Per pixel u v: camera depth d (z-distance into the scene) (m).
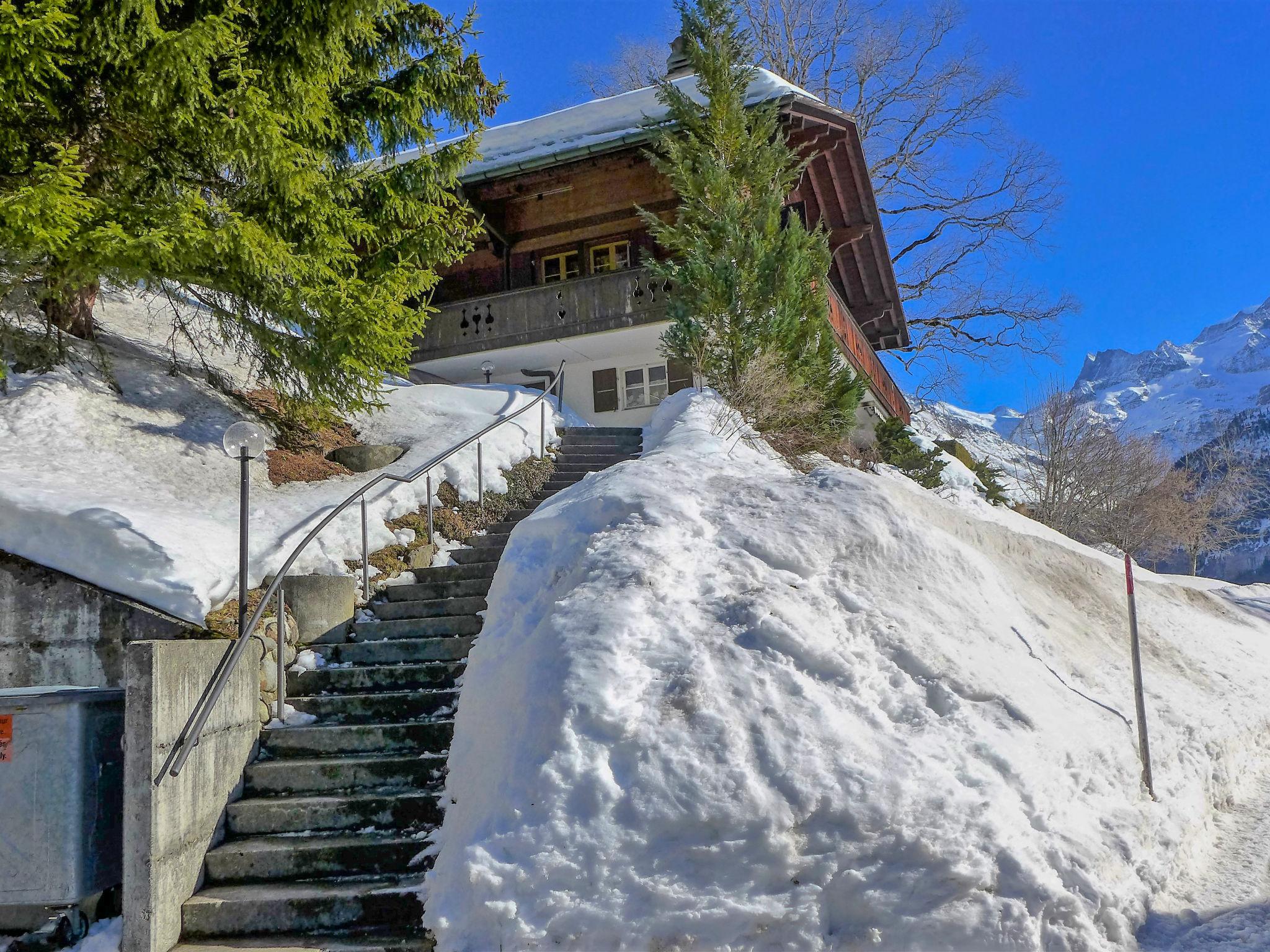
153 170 10.77
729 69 15.61
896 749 5.36
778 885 4.74
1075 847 5.08
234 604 7.72
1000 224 32.59
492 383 19.09
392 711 7.25
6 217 8.63
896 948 4.52
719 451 10.07
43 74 9.45
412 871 5.80
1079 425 34.00
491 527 11.17
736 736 5.29
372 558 9.48
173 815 5.50
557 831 4.95
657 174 19.19
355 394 12.33
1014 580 9.25
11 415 9.70
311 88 10.91
